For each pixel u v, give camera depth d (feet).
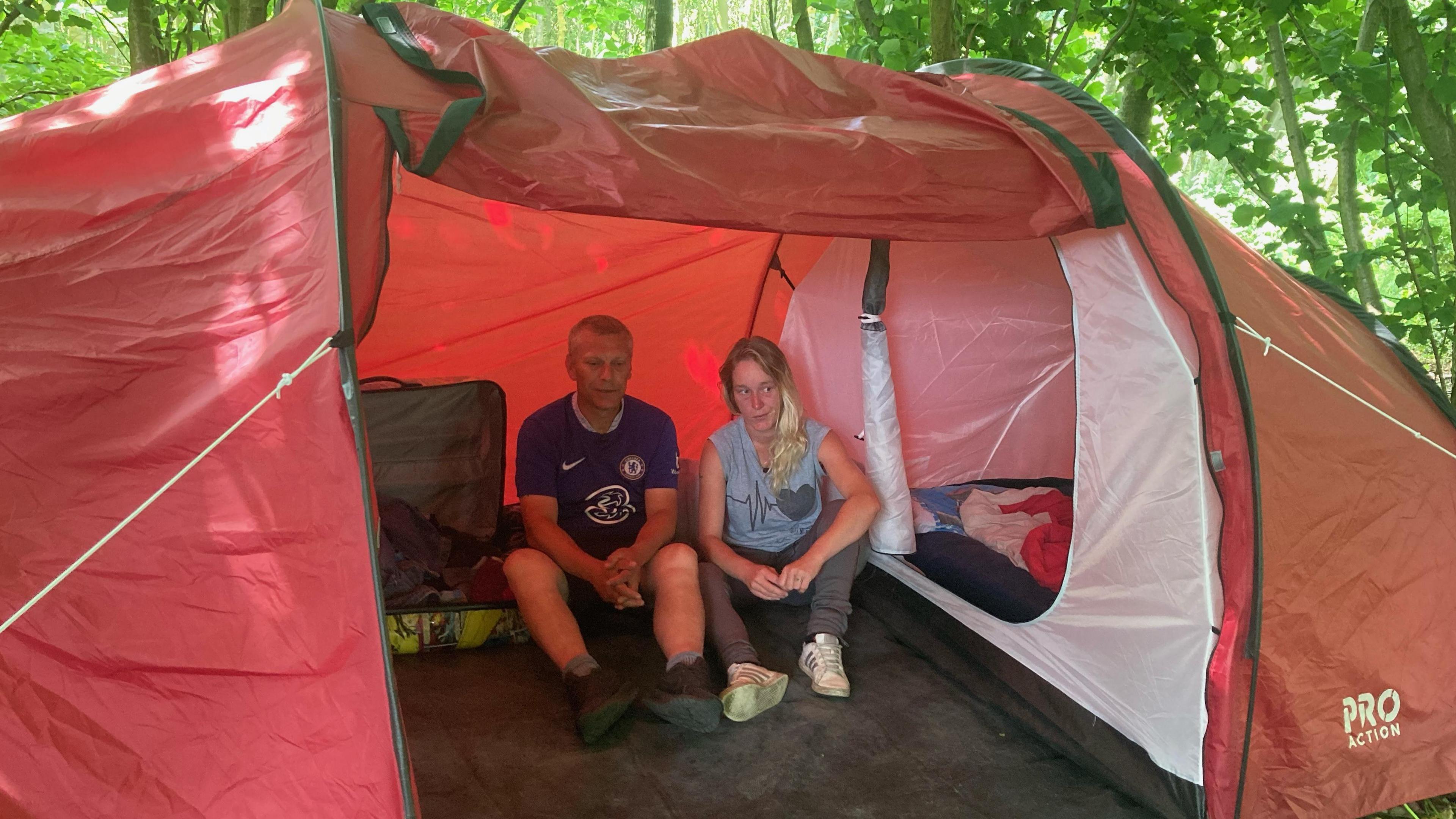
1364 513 8.19
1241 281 8.41
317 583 5.66
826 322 12.34
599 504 10.67
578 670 8.80
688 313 13.20
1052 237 8.48
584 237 11.66
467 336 12.51
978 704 9.68
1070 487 13.01
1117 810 8.03
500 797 7.76
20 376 5.76
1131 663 8.16
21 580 5.51
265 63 6.83
